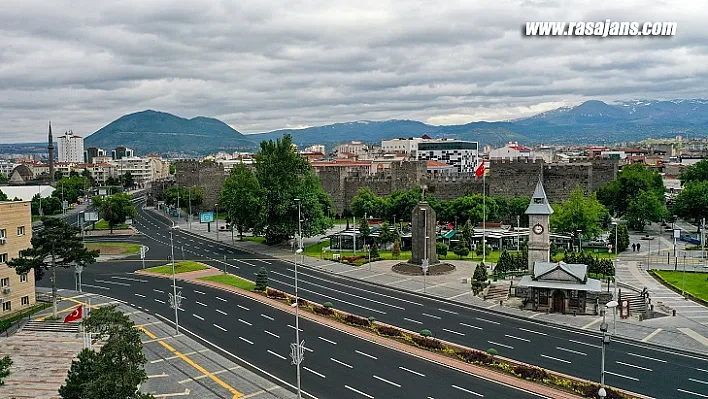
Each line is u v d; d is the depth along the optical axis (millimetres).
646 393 56906
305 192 144000
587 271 91062
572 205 134375
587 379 60531
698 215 153375
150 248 149000
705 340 72312
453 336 75500
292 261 129125
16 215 91688
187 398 57469
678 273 108312
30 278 92812
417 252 115625
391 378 61875
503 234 139750
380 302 92875
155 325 81812
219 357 68812
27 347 73500
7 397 57562
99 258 135375
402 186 195625
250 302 93875
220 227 185000
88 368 49375
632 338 73375
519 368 61875
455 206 163875
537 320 82062
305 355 69250
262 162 146000
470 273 112875
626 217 161500
